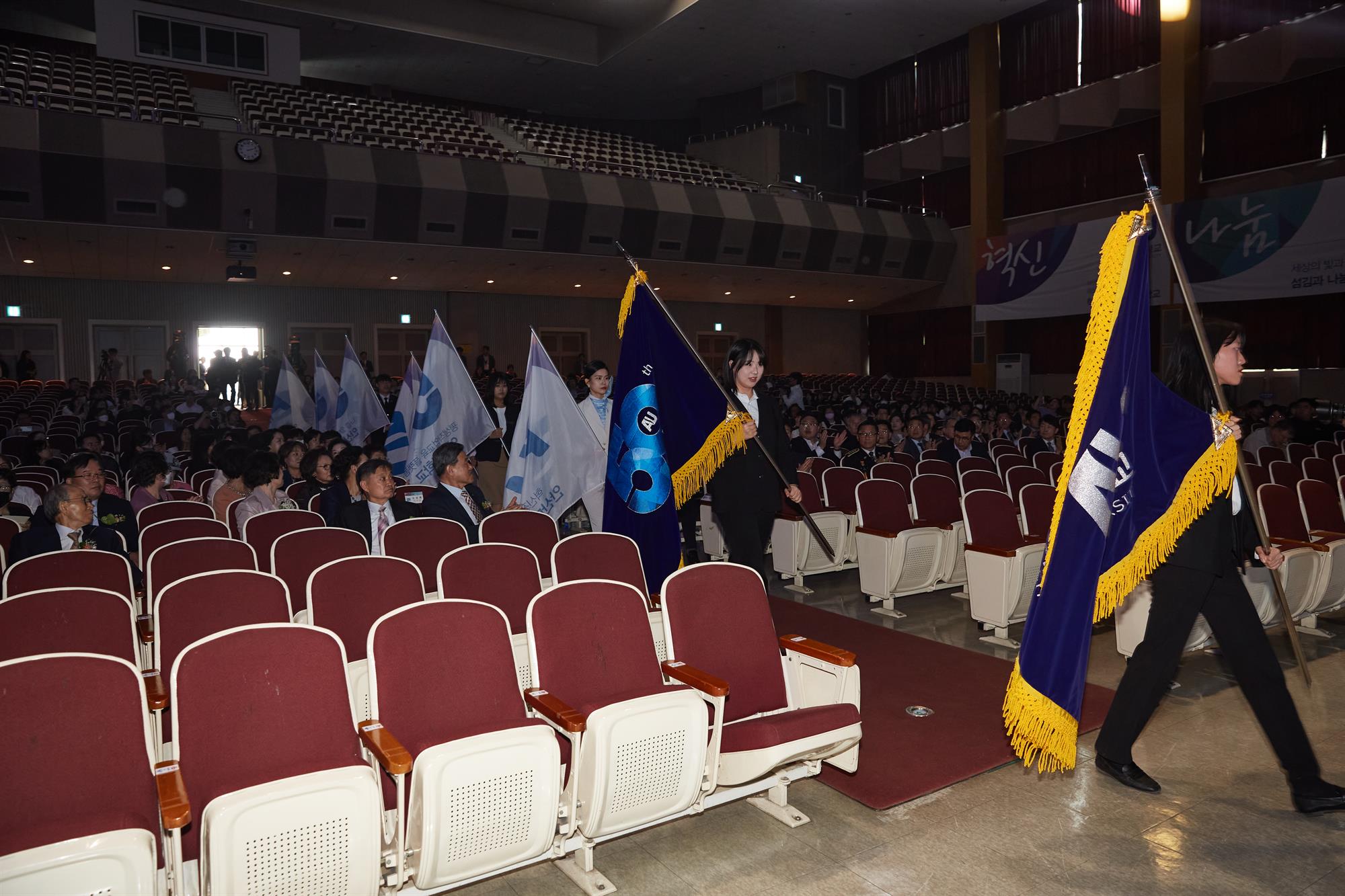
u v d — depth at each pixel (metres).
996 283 21.00
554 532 4.75
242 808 2.04
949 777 3.39
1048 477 7.06
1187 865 2.76
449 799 2.29
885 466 7.16
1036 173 21.33
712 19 19.88
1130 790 3.27
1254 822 3.02
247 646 2.43
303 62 21.98
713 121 25.48
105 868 1.92
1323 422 11.42
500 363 22.55
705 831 3.05
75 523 4.16
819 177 24.02
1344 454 7.59
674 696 2.66
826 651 3.13
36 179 13.28
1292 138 17.05
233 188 14.61
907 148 23.53
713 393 4.28
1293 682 4.43
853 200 22.33
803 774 3.16
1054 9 20.31
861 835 2.99
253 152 14.59
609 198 17.89
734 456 4.41
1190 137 17.80
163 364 19.48
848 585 6.79
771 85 24.20
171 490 6.55
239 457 5.74
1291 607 5.04
